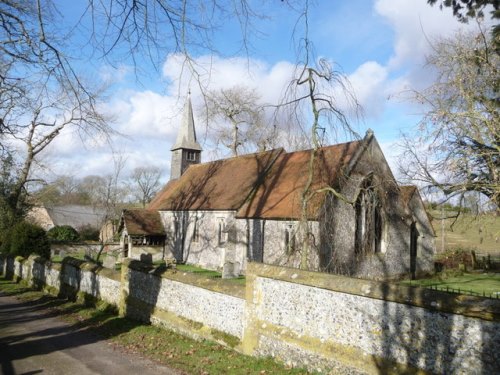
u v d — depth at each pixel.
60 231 48.66
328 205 20.09
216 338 9.61
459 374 5.71
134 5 5.64
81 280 16.58
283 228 22.52
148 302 12.25
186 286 10.86
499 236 15.78
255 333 8.76
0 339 10.78
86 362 8.69
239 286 9.54
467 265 32.16
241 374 7.65
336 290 7.35
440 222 30.42
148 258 30.70
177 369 8.13
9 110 11.84
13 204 30.06
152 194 79.12
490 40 12.95
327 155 22.23
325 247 19.83
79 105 8.13
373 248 22.83
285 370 7.75
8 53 8.17
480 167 15.80
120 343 10.25
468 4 9.94
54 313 14.45
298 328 7.96
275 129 14.15
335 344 7.32
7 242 27.47
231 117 34.81
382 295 6.65
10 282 22.92
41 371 8.12
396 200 25.20
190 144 40.84
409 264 25.97
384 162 23.50
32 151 28.41
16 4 7.47
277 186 25.47
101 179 72.75
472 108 15.14
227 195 28.17
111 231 54.91
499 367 5.33
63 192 71.31
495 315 5.36
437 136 15.81
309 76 13.38
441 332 5.97
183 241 31.55
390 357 6.54
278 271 8.46
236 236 25.98
